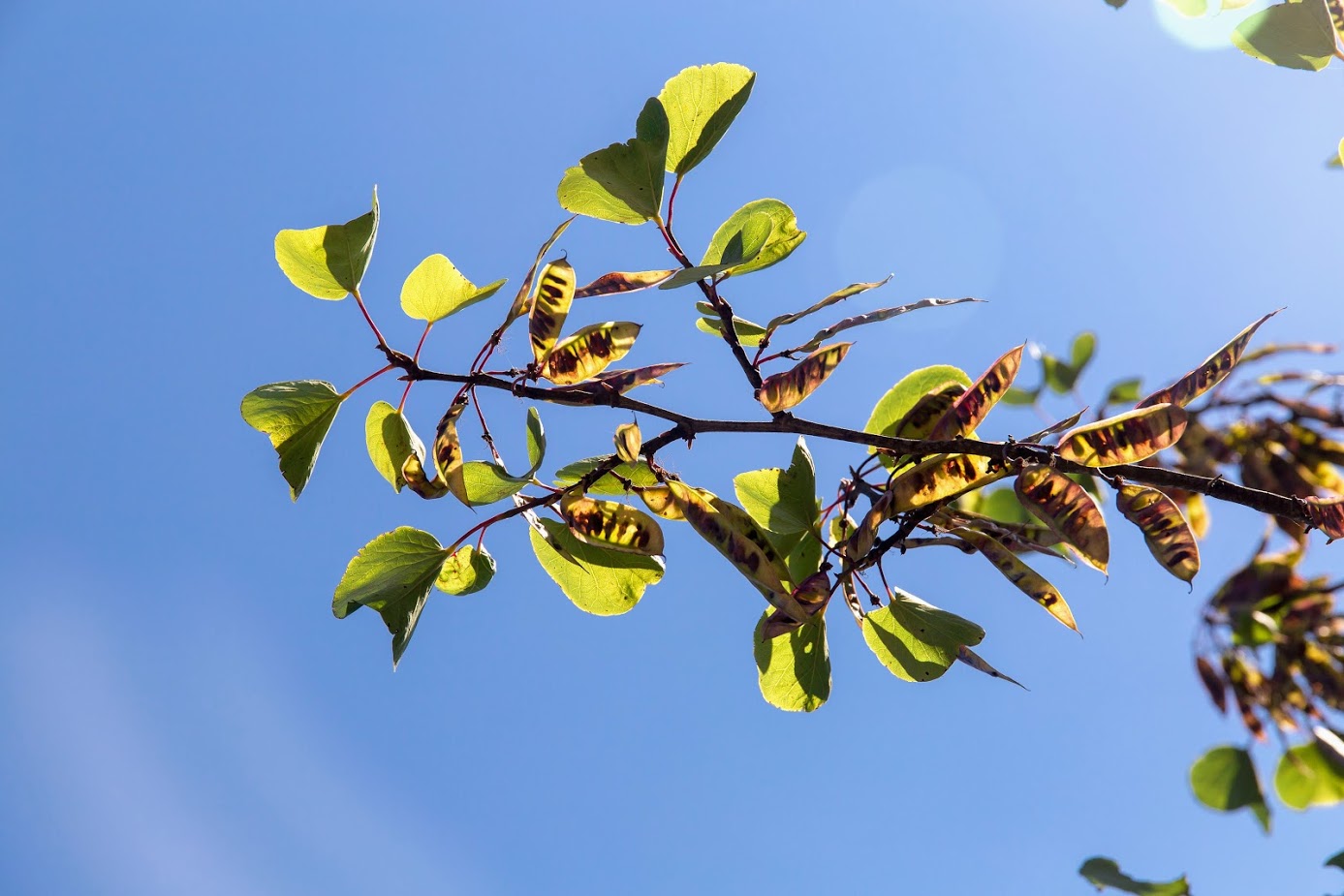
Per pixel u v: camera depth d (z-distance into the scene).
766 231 0.97
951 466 0.95
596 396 0.95
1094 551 0.92
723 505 0.96
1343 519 0.90
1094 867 1.06
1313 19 0.96
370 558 0.99
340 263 0.97
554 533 1.00
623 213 1.01
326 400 0.98
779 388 0.95
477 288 0.99
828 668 1.03
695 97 0.99
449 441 0.95
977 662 0.99
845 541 0.96
